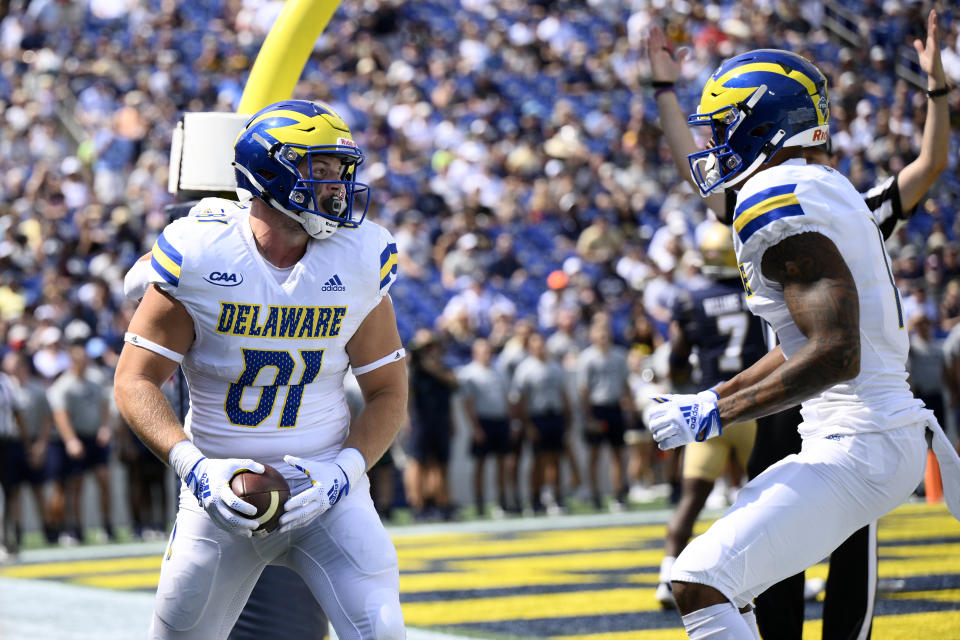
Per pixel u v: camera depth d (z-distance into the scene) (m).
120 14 74.62
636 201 66.62
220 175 14.55
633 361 49.34
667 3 76.44
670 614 21.08
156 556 34.19
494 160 66.94
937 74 14.42
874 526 14.58
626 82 77.00
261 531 10.52
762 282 11.27
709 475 21.33
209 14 76.06
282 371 11.08
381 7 78.88
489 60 76.56
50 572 30.95
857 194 11.44
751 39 71.50
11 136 63.06
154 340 10.98
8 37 71.38
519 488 46.66
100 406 41.03
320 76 72.56
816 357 10.54
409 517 45.22
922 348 44.22
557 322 53.72
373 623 10.68
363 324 11.46
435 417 43.75
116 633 20.88
